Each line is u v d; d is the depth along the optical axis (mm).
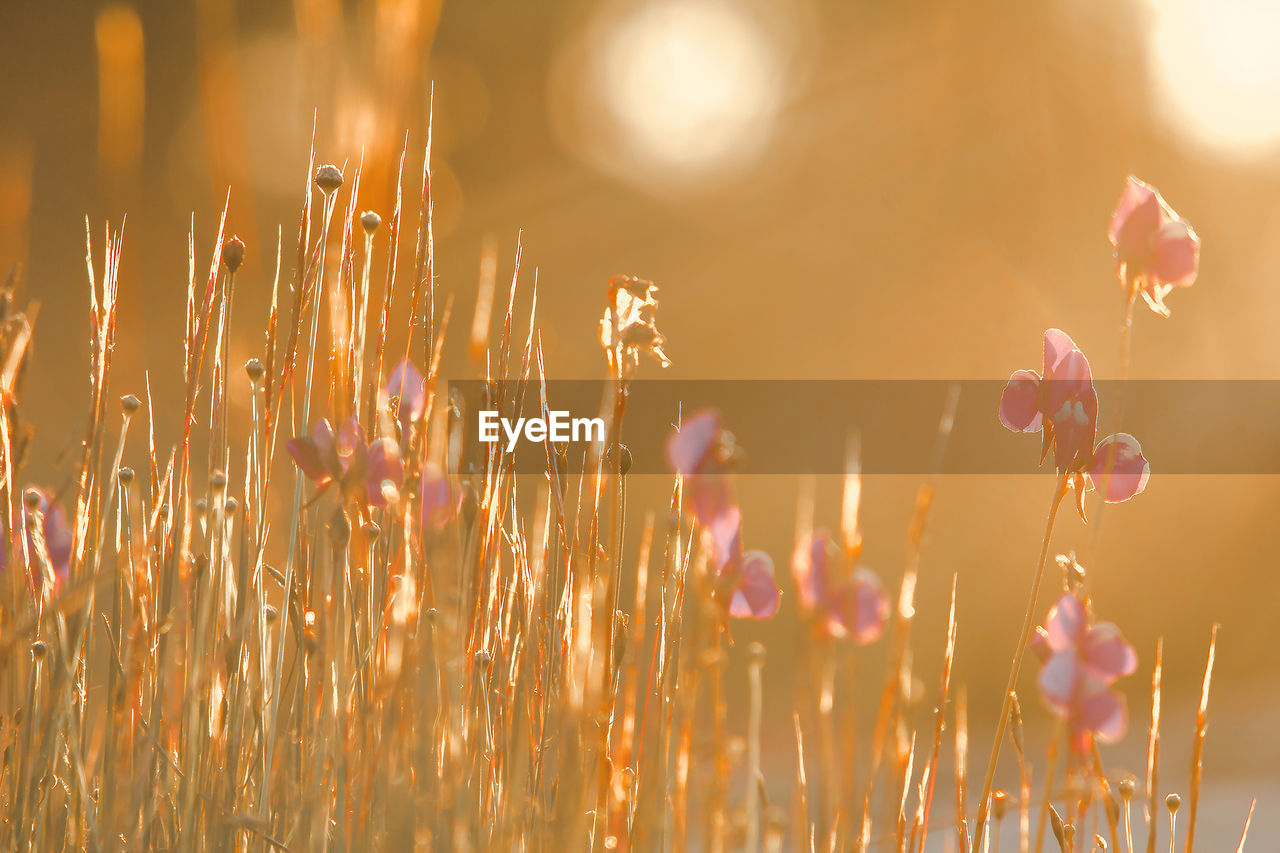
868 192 17531
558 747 1400
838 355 16000
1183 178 16719
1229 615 9141
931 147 17484
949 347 15891
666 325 16438
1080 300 16250
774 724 6461
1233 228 16141
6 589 1375
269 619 1534
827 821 1182
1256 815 4070
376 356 1414
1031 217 16828
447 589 1264
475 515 1336
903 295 16531
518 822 1332
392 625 1347
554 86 16969
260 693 1441
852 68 17875
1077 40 17125
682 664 1390
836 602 1153
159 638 1465
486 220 16109
